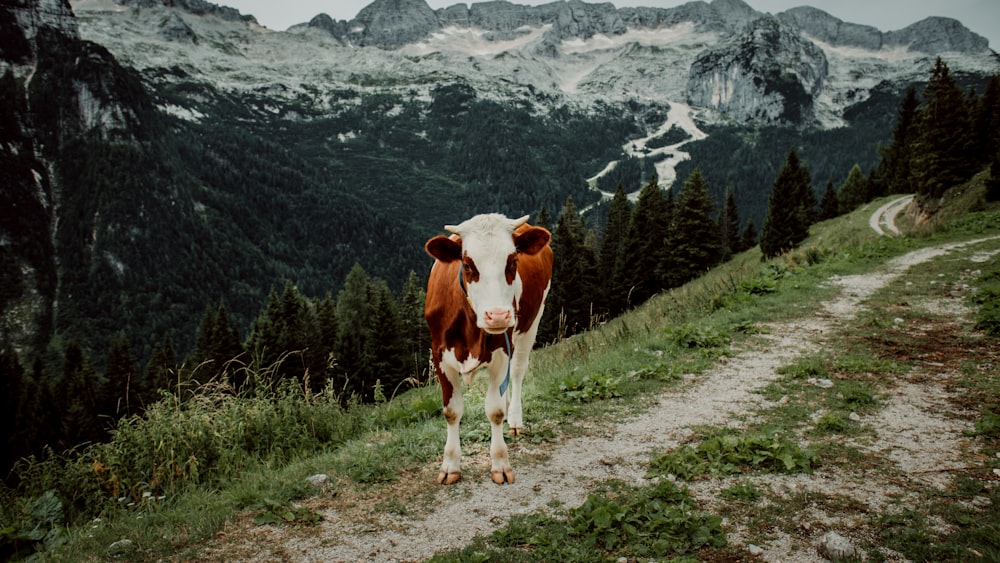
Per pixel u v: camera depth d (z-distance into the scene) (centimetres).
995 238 2253
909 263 1848
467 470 573
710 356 984
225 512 500
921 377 816
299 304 5372
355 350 4388
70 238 19012
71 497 589
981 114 5238
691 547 418
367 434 714
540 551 420
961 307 1237
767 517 459
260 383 790
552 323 4319
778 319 1241
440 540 450
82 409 3988
